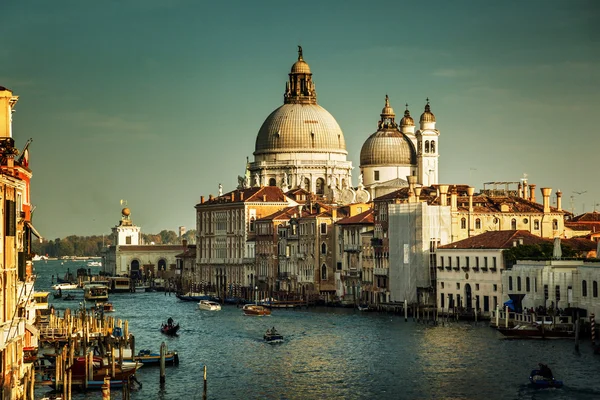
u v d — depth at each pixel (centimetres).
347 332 18300
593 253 19638
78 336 15062
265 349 16288
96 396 12438
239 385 13225
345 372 13950
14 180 9469
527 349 15150
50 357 14162
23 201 10356
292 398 12438
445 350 15425
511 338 16312
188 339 17825
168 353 14700
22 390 9894
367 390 12769
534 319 16725
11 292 9438
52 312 18312
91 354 13500
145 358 14588
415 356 14988
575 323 15738
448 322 19325
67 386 11294
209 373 14050
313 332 18512
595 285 15938
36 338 11438
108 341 14575
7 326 9162
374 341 16788
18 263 9962
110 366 13100
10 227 9225
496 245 19738
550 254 19138
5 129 10062
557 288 17000
